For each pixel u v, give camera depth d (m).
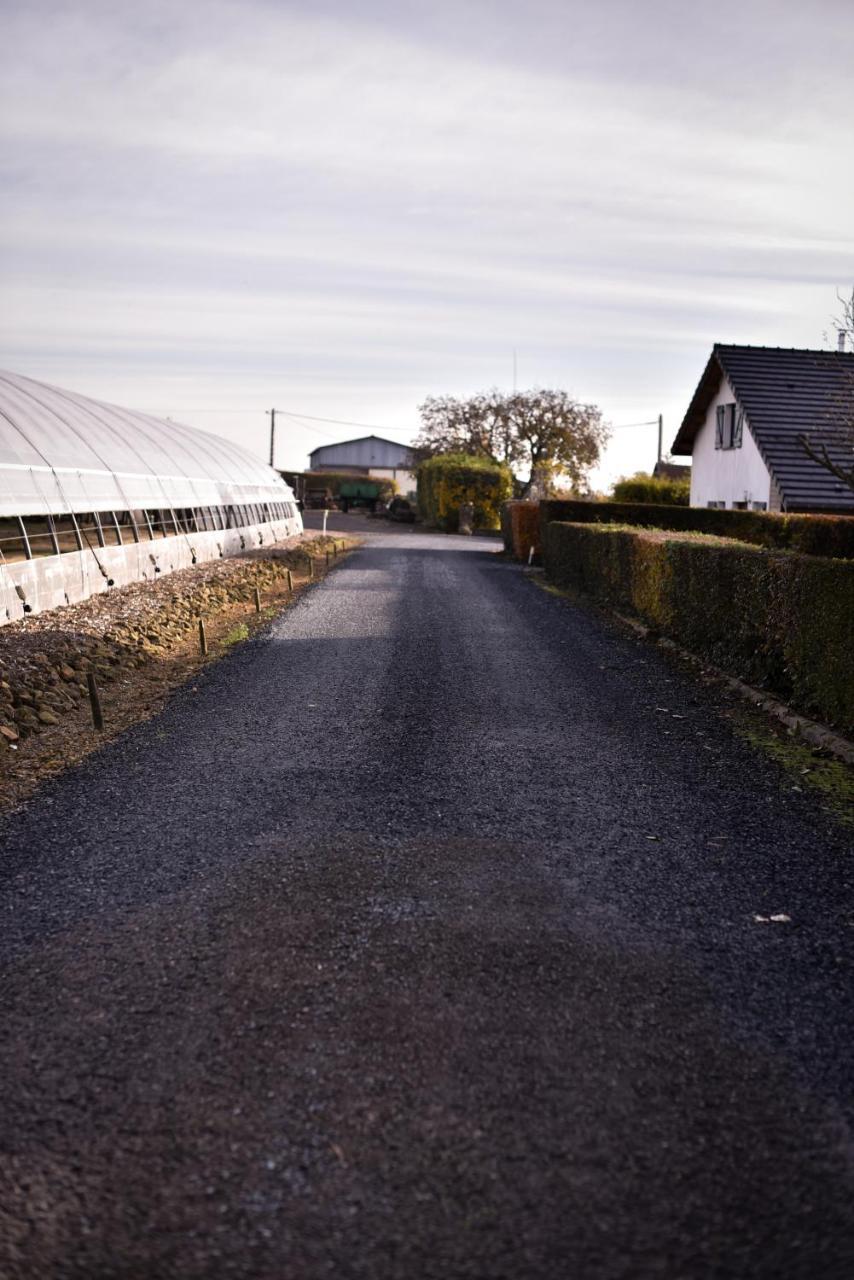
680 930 4.53
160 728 8.34
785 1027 3.71
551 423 55.03
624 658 11.88
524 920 4.59
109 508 17.75
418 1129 3.08
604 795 6.55
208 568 21.86
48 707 8.87
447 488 46.56
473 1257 2.58
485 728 8.34
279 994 3.89
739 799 6.48
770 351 25.83
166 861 5.32
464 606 16.78
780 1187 2.84
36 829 5.86
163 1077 3.36
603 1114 3.16
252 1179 2.87
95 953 4.25
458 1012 3.76
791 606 8.79
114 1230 2.68
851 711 7.61
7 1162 2.94
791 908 4.80
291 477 68.56
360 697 9.52
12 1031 3.64
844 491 22.08
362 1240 2.64
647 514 24.98
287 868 5.20
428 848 5.52
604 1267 2.55
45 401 18.80
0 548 13.61
